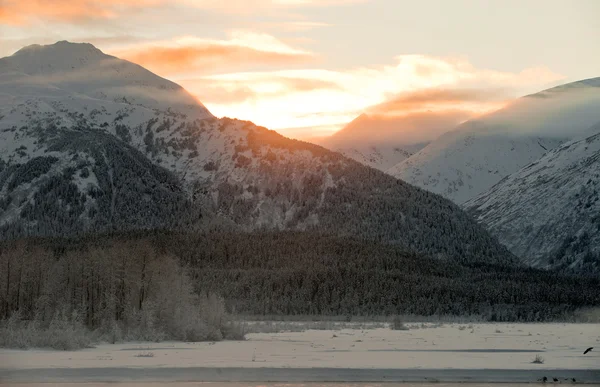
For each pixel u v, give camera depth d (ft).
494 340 313.53
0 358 223.51
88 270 381.60
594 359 232.53
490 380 201.05
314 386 189.37
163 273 386.52
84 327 308.19
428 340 311.88
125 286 371.15
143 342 289.74
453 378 201.77
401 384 194.18
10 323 292.20
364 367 208.74
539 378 203.10
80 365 209.15
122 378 195.42
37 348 254.68
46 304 362.74
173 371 201.87
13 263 392.68
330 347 270.87
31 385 186.91
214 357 230.89
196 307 347.56
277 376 199.52
